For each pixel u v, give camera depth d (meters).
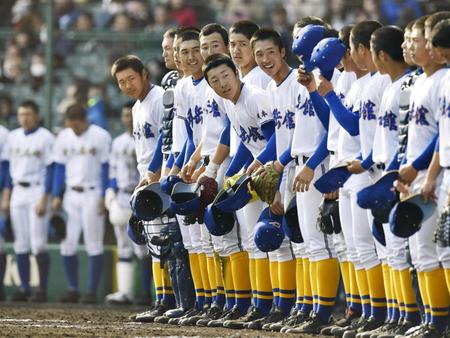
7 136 48.50
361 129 24.84
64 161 47.66
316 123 26.50
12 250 49.47
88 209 47.31
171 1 56.81
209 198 28.83
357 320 26.03
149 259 45.97
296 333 26.44
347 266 26.53
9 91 55.72
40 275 48.22
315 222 26.41
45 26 57.72
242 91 28.00
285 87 27.30
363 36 24.91
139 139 33.31
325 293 26.44
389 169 23.50
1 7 58.69
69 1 58.28
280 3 57.12
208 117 29.81
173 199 28.83
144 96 33.00
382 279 25.36
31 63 56.31
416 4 53.75
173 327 29.34
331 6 55.84
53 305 45.22
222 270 29.86
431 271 22.64
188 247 31.30
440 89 22.22
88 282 48.28
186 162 30.83
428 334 22.69
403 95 23.31
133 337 25.17
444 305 22.70
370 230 25.27
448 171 21.62
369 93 24.67
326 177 24.36
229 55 30.12
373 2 54.59
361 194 23.03
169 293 32.88
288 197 27.38
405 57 22.97
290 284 27.94
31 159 48.00
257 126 28.09
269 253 28.36
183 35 30.41
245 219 28.72
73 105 47.47
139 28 56.72
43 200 47.72
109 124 53.28
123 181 47.03
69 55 55.06
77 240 47.75
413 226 21.94
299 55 25.36
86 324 31.06
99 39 54.75
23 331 27.00
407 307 24.08
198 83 30.39
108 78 54.53
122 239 47.31
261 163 27.58
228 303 29.89
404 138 23.28
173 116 31.73
